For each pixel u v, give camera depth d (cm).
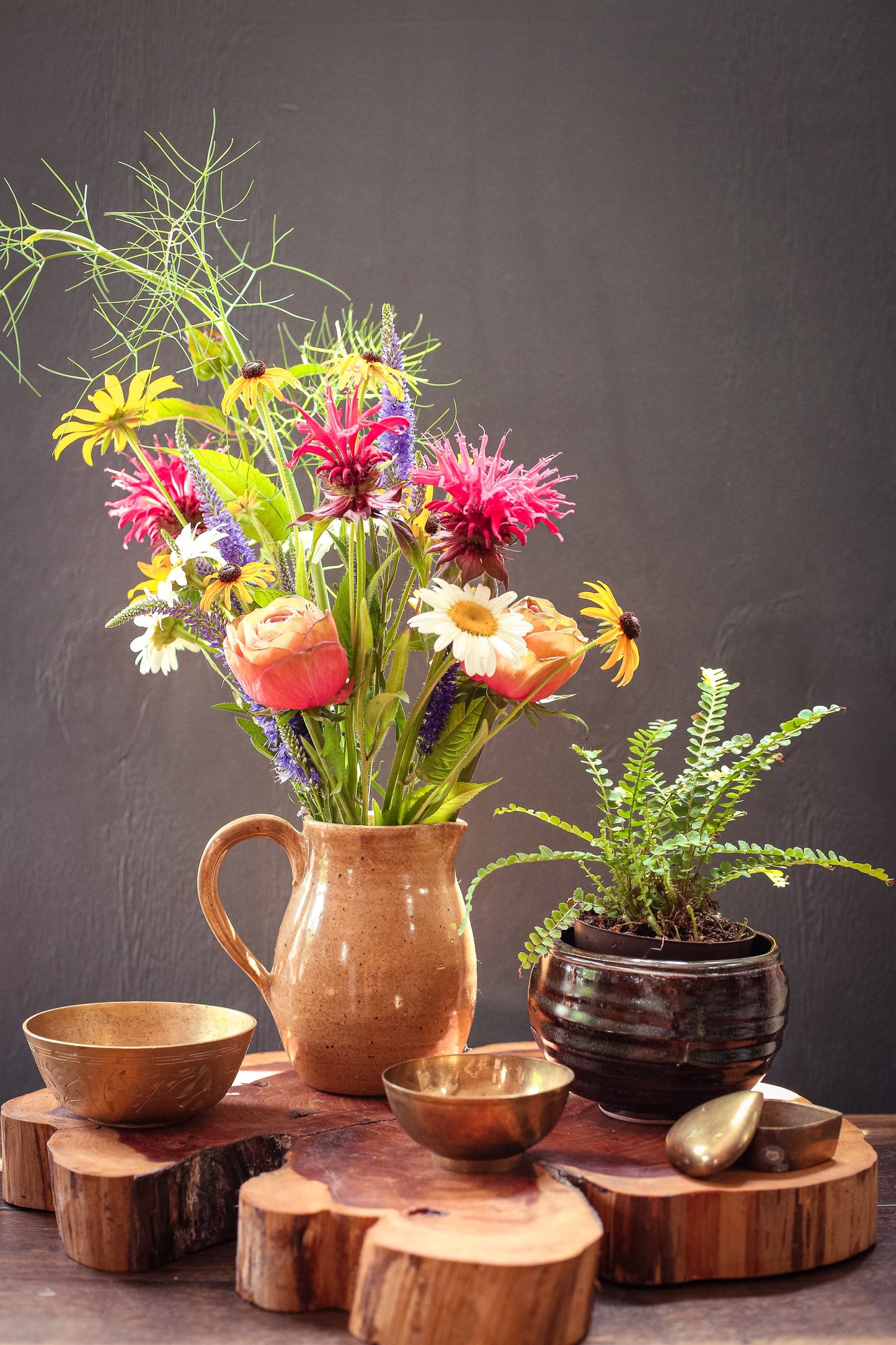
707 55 127
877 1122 103
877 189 127
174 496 89
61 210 129
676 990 76
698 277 127
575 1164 73
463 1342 59
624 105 127
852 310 127
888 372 127
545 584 127
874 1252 75
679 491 127
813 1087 126
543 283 127
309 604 79
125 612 86
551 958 83
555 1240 62
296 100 128
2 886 128
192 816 128
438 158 128
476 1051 101
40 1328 64
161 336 128
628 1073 77
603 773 90
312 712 81
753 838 127
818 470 127
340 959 84
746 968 78
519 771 126
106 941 128
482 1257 60
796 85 127
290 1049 87
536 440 127
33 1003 128
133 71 129
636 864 83
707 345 127
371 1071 85
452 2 128
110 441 91
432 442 109
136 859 128
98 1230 71
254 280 128
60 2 129
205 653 95
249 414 98
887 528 127
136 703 128
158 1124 78
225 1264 73
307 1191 69
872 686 127
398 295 127
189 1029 87
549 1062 75
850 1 127
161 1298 68
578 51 127
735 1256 70
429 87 128
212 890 91
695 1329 64
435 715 87
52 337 129
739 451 127
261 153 128
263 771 128
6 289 129
